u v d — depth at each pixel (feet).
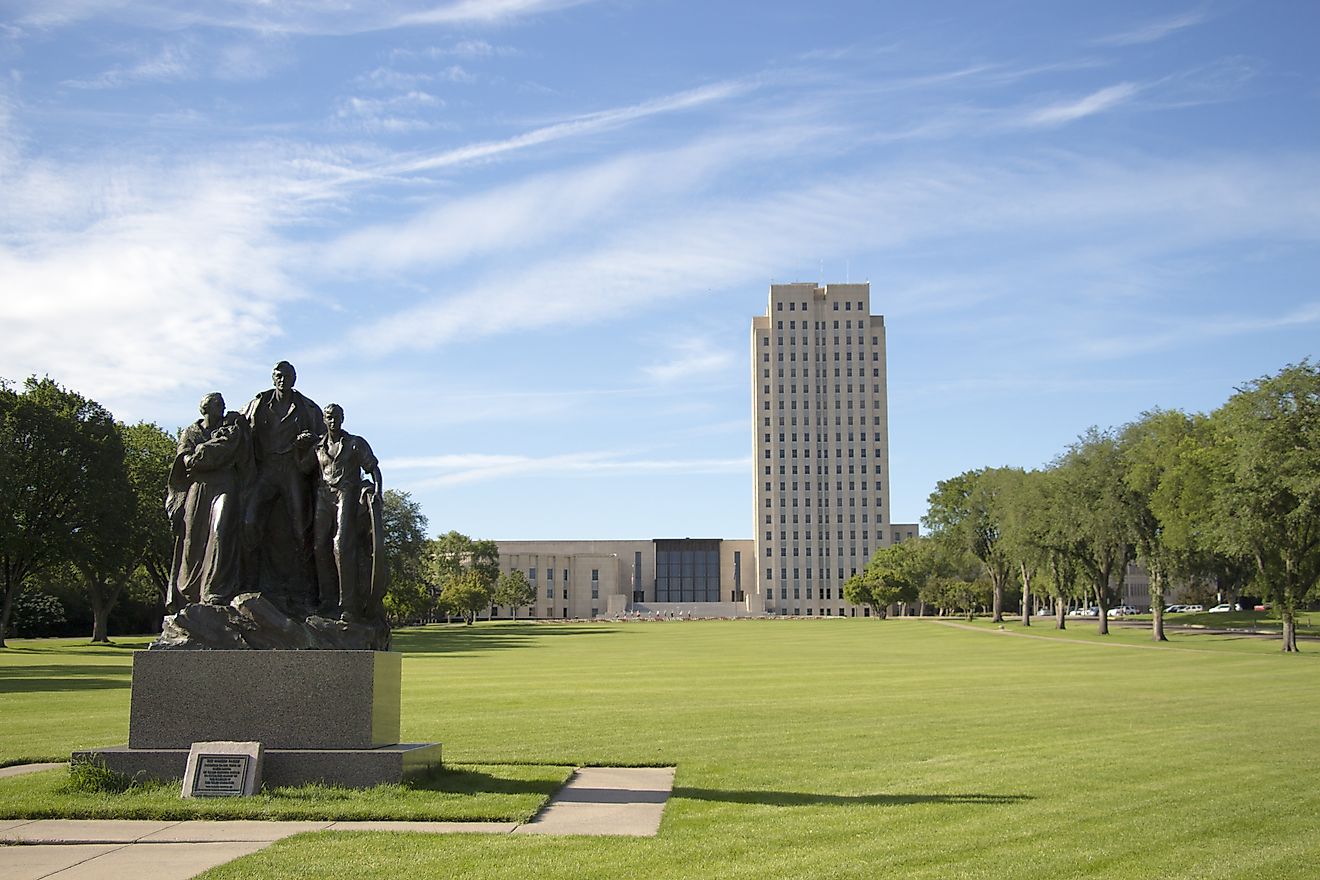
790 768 62.28
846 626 481.46
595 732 79.56
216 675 53.21
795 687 126.62
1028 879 37.58
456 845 41.24
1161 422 285.43
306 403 61.00
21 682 136.67
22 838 42.14
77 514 266.16
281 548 59.26
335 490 58.18
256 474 59.11
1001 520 368.48
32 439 257.55
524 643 303.27
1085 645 262.26
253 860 38.58
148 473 305.94
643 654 228.22
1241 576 316.81
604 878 36.78
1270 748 71.26
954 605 623.77
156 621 415.23
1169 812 49.39
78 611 392.68
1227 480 242.78
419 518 403.34
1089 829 45.62
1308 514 217.56
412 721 87.20
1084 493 293.02
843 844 42.37
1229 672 156.76
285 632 55.16
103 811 46.34
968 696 113.19
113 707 100.68
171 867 37.93
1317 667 168.76
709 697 111.75
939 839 43.45
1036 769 62.18
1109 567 316.81
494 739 75.20
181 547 58.13
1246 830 45.80
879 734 78.79
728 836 43.55
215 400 59.11
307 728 52.85
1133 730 81.61
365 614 58.03
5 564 266.77
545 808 49.60
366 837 42.42
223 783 49.96
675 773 60.29
